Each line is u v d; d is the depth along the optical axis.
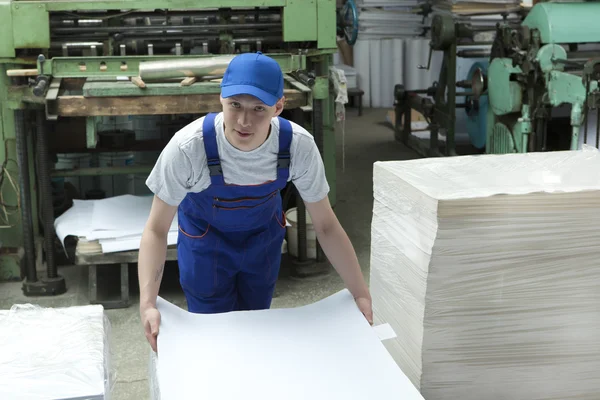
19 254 3.53
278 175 1.77
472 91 5.28
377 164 2.03
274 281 2.20
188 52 3.74
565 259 1.71
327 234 1.81
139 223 3.37
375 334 1.56
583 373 1.81
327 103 3.99
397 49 7.68
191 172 1.73
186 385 1.37
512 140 4.66
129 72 3.34
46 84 3.12
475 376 1.76
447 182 1.80
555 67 4.11
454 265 1.68
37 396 1.27
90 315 1.61
